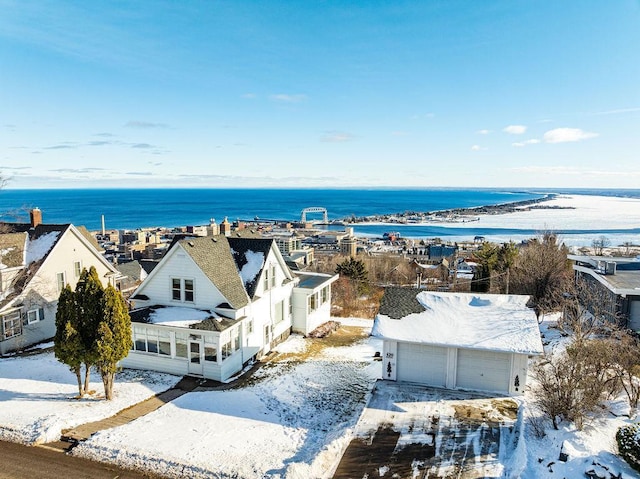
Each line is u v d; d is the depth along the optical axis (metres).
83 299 18.47
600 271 29.31
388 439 15.38
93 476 13.45
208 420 17.11
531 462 13.12
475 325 20.61
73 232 30.30
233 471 13.56
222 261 25.33
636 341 21.52
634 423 14.16
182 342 22.06
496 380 19.52
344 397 19.66
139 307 24.44
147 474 13.60
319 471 13.40
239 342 23.12
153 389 20.41
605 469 11.91
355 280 42.56
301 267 47.16
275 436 16.03
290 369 23.27
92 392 19.78
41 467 13.91
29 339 26.83
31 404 18.28
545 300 34.41
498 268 46.97
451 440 15.25
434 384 20.33
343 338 29.53
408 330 20.45
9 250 27.55
